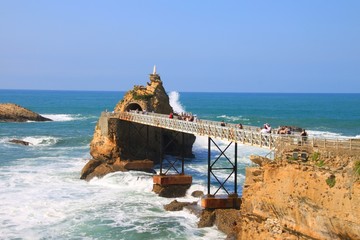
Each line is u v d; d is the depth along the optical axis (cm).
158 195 4403
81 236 3312
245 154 6531
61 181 5025
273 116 14188
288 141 2666
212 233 3344
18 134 9250
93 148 5812
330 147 2312
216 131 3672
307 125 11269
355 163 2094
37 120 12338
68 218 3700
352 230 2050
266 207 2580
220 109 17912
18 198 4253
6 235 3319
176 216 3728
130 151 5747
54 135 9188
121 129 5675
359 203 2016
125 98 6538
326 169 2225
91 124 11669
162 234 3331
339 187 2120
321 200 2205
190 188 4453
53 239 3259
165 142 6316
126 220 3638
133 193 4519
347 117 13788
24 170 5509
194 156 6438
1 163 5978
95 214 3797
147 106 6259
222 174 5100
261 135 3086
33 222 3603
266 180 2591
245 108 18600
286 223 2438
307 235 2302
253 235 2681
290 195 2394
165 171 5325
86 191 4591
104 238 3272
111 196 4388
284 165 2470
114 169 5278
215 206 3684
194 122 4078
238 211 3519
